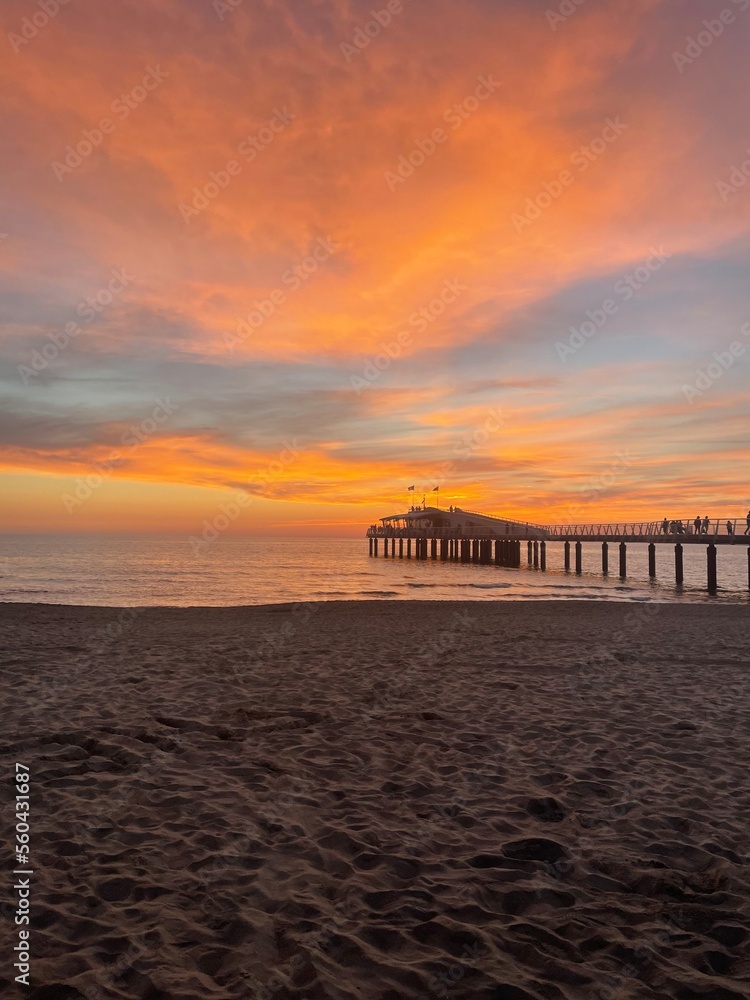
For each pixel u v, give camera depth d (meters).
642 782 5.57
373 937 3.28
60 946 3.12
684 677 10.05
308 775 5.64
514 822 4.75
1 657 10.82
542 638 13.96
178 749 6.25
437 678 9.70
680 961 3.13
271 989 2.84
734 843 4.42
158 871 3.91
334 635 14.14
